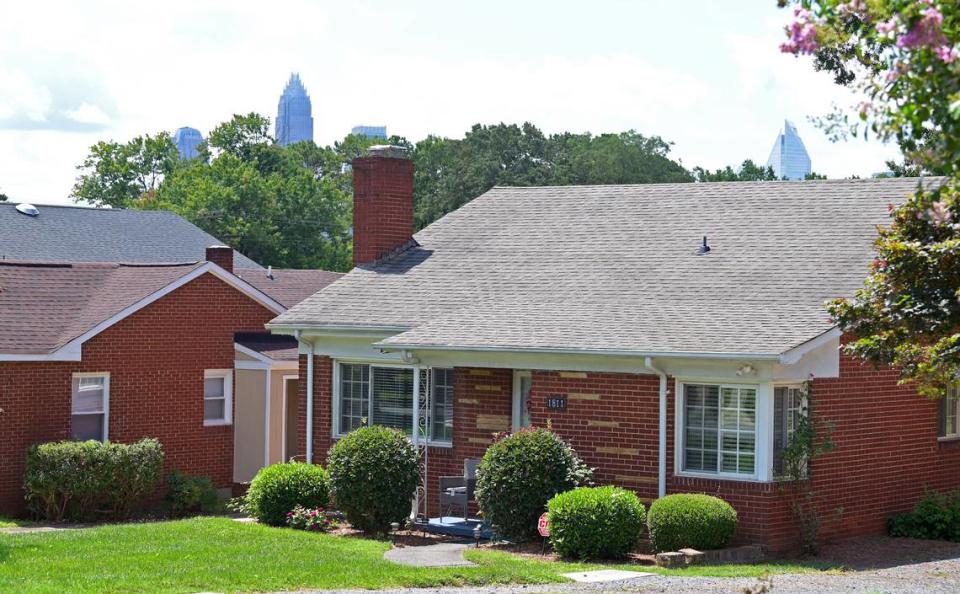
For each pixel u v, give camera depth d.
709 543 20.16
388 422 26.47
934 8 9.55
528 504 21.56
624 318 22.97
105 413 29.84
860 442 22.70
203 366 31.84
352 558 19.16
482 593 16.64
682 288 23.69
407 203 29.08
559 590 16.88
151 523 24.14
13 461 28.14
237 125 95.00
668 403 21.89
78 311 30.69
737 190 27.05
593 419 22.67
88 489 27.69
